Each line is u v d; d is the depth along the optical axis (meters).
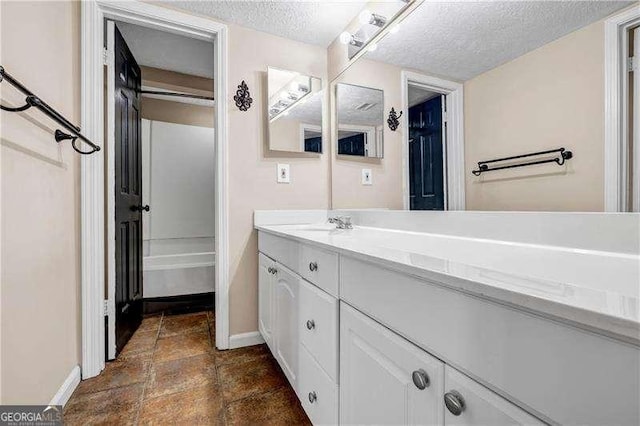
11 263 0.94
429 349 0.57
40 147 1.13
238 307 1.85
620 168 0.69
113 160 1.68
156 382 1.45
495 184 0.99
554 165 0.82
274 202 1.92
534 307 0.39
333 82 2.00
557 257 0.73
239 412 1.24
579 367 0.35
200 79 2.81
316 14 1.72
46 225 1.17
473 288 0.47
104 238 1.64
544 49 0.85
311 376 1.06
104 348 1.59
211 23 1.74
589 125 0.74
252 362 1.65
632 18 0.67
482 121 1.04
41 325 1.12
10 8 0.95
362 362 0.78
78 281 1.48
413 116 1.37
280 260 1.44
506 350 0.43
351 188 1.83
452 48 1.15
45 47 1.19
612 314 0.31
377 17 1.56
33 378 1.06
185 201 3.18
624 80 0.68
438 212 1.18
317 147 2.04
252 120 1.86
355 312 0.82
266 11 1.70
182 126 3.17
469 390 0.49
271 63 1.91
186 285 2.87
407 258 0.67
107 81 1.66
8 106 0.93
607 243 0.69
